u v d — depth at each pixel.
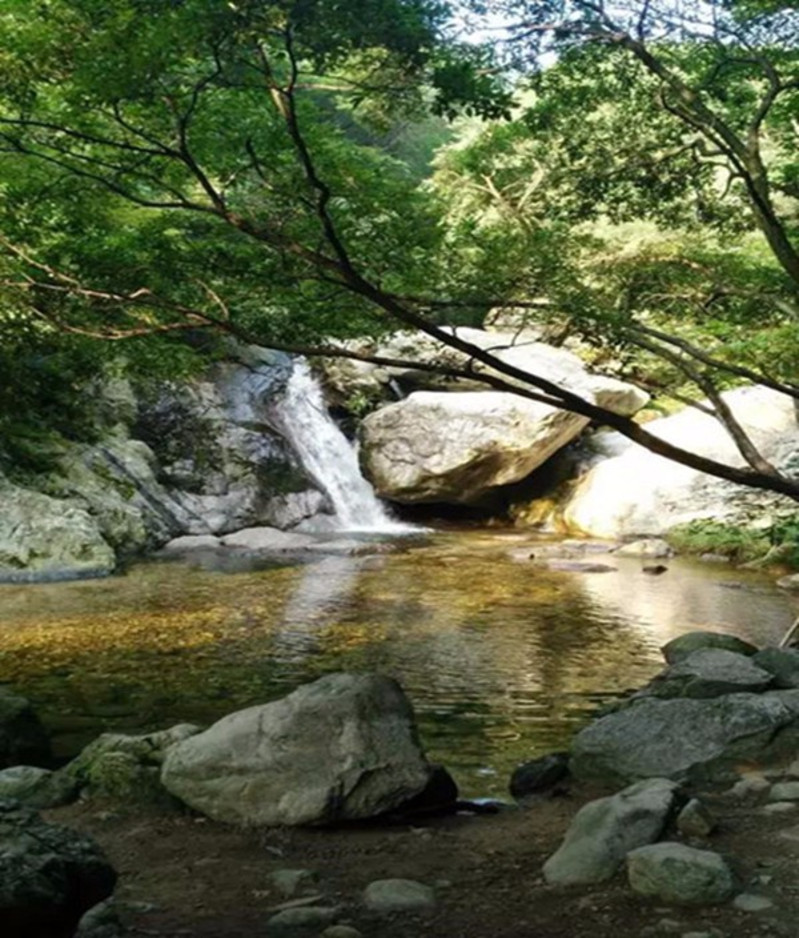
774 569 15.19
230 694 8.22
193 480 18.06
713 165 7.93
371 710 4.84
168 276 6.64
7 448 15.43
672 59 7.60
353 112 6.11
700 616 11.64
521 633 10.59
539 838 4.45
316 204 5.88
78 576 13.57
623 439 21.17
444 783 4.90
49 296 6.66
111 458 16.94
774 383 7.59
